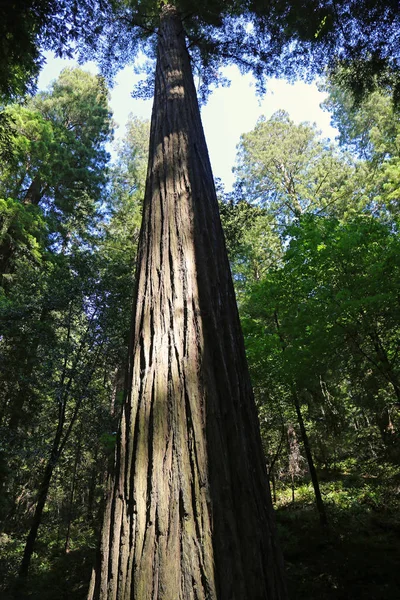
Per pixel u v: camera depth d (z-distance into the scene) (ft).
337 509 28.37
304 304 21.75
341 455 41.24
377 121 56.44
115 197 56.59
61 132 50.75
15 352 27.68
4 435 24.54
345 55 22.49
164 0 21.22
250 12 21.67
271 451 39.91
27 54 17.93
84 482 32.35
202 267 6.19
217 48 23.76
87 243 46.78
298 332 21.98
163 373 4.79
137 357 5.32
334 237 22.22
